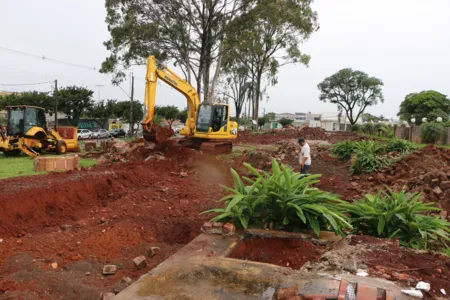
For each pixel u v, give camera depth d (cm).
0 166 1430
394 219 581
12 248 575
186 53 2853
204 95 3023
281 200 555
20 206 747
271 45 4075
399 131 3016
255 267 423
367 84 6556
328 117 9844
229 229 538
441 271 417
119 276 473
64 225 685
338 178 1354
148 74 1590
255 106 4762
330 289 364
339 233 534
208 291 365
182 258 451
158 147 1659
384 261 437
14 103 4394
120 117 5434
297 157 1755
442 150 1328
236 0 2789
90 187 925
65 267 496
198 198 898
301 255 493
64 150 1977
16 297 395
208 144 1580
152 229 677
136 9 2711
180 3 2698
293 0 3209
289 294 342
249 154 1697
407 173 1168
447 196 838
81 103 4644
